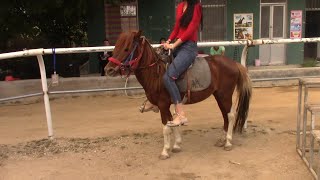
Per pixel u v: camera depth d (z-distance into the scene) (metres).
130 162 5.75
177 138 6.09
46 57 14.70
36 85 11.38
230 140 6.15
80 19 16.66
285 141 6.53
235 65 6.04
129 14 16.72
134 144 6.52
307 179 5.10
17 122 8.91
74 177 5.30
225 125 6.25
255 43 6.64
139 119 8.67
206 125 7.77
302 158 5.68
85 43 19.02
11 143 6.88
